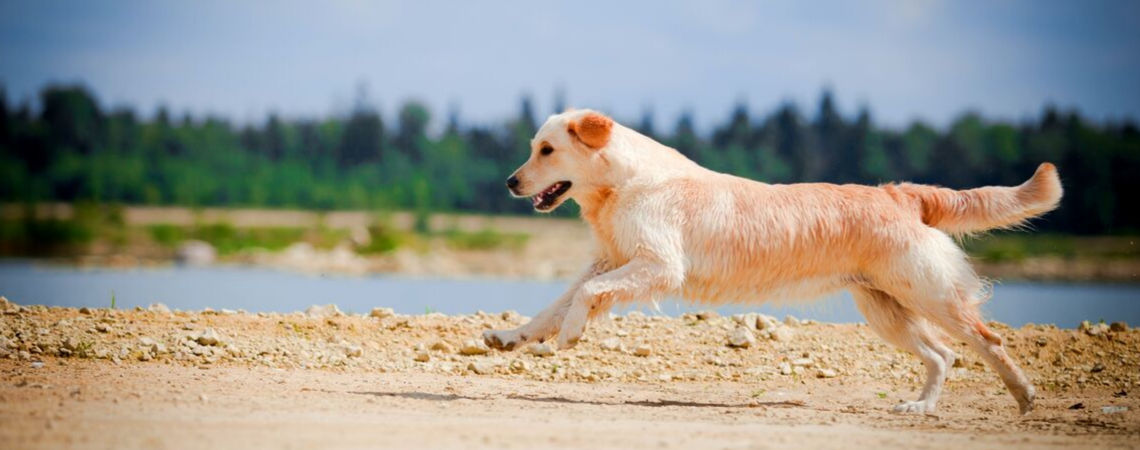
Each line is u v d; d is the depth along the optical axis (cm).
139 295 2872
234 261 5644
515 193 1035
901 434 816
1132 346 1245
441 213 9312
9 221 6912
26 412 771
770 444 752
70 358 1062
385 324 1242
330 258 5738
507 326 1252
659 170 1008
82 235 6681
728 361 1179
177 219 7800
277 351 1120
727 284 991
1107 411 985
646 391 1052
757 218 985
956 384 1138
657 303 979
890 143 10994
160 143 11044
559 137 1021
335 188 9794
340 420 787
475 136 11494
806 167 10988
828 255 985
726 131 11481
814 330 1291
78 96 11056
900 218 984
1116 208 8894
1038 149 10181
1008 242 7144
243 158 10919
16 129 10612
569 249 6512
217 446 688
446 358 1152
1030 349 1238
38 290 3075
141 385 919
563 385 1069
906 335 1012
